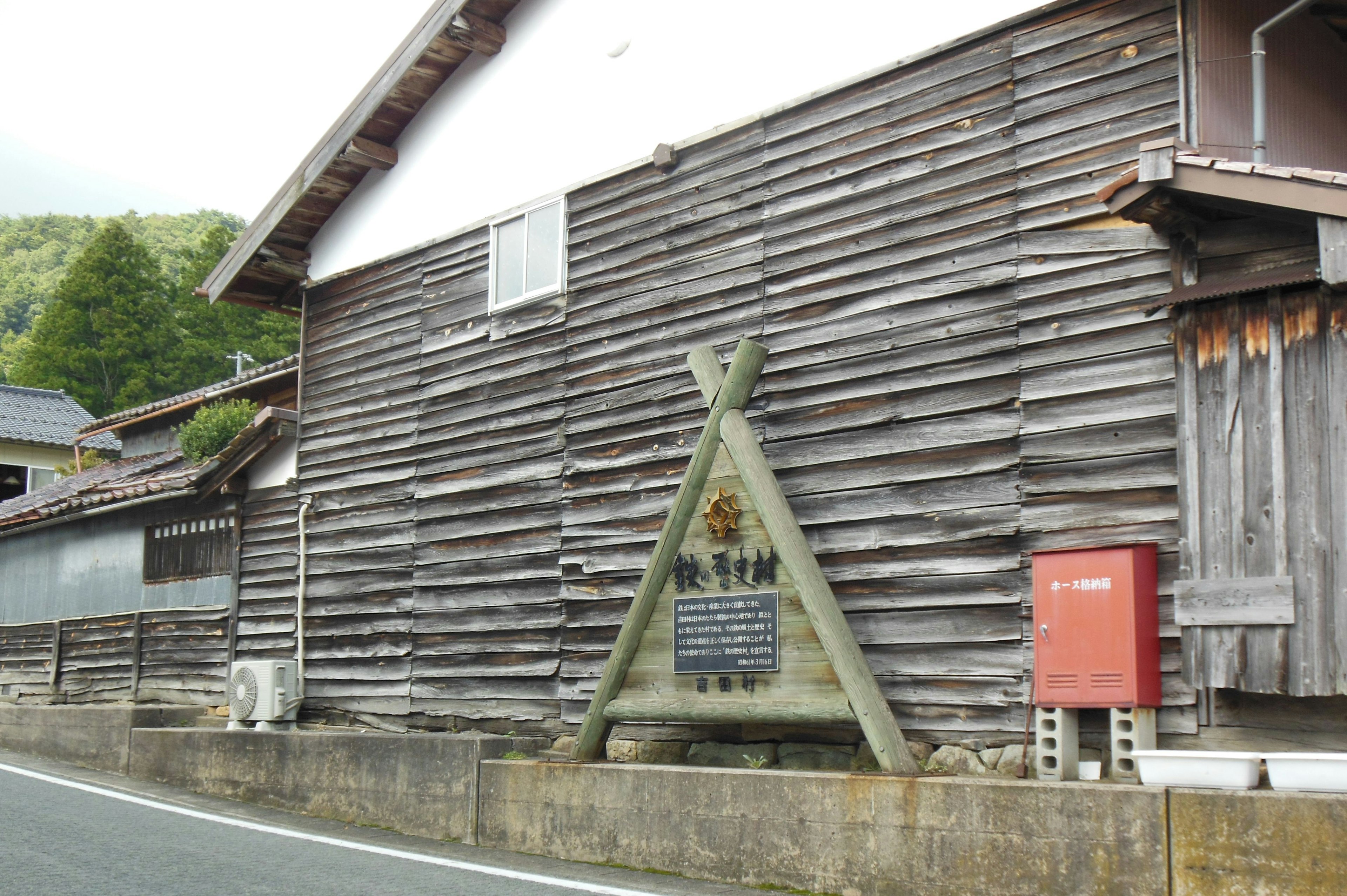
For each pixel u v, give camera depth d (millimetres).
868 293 8211
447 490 11102
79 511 15344
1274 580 5906
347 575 11961
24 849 7379
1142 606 6445
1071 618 6637
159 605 14570
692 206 9477
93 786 11188
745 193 9102
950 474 7590
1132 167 6637
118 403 35062
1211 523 6199
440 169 11781
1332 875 5008
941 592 7527
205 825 8891
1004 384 7430
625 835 7672
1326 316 5910
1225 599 6066
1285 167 6215
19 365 38406
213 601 13719
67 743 13648
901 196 8141
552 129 10734
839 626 7473
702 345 9195
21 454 28516
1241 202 6043
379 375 12062
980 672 7281
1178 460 6379
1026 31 7676
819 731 8047
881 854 6473
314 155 12039
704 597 8289
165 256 65812
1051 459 7156
